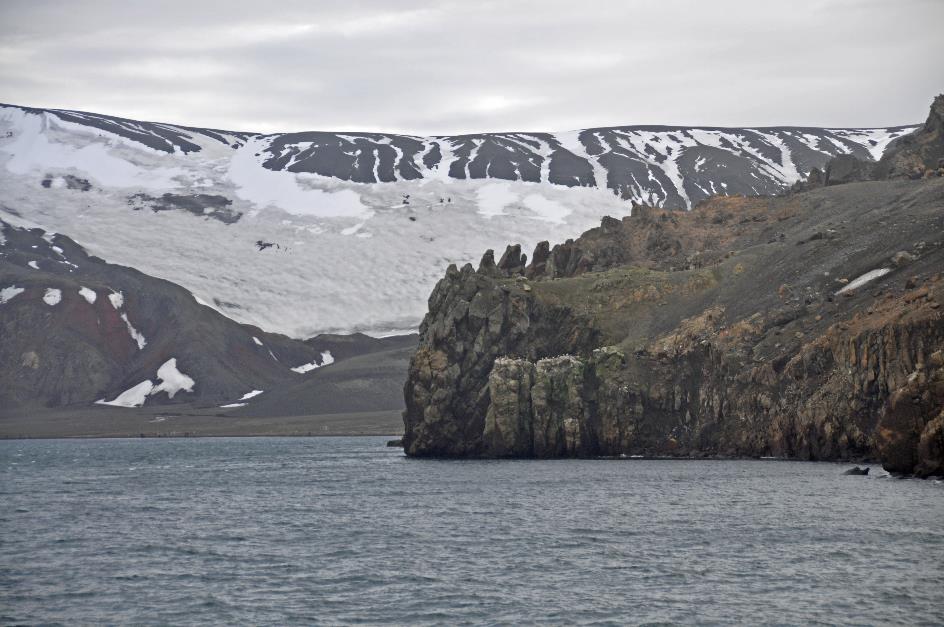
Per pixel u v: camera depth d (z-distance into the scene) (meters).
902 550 97.94
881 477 161.50
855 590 83.62
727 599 82.12
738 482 162.25
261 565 98.25
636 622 76.50
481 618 78.12
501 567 95.38
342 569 95.75
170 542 112.38
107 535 118.00
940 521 113.50
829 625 74.62
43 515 137.75
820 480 160.62
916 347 194.50
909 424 159.12
